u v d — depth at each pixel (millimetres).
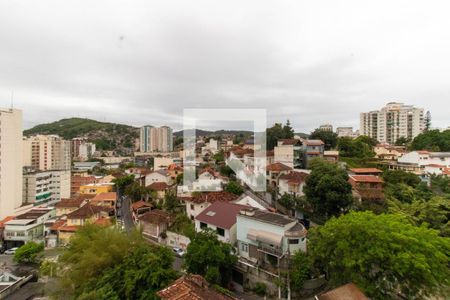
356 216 17359
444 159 47781
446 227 24984
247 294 20547
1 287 24281
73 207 43188
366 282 14648
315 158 46031
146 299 15266
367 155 55344
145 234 34906
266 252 21453
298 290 18734
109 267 18219
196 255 20516
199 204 32438
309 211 32375
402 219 18000
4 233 38188
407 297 15078
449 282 13914
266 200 36969
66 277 19188
